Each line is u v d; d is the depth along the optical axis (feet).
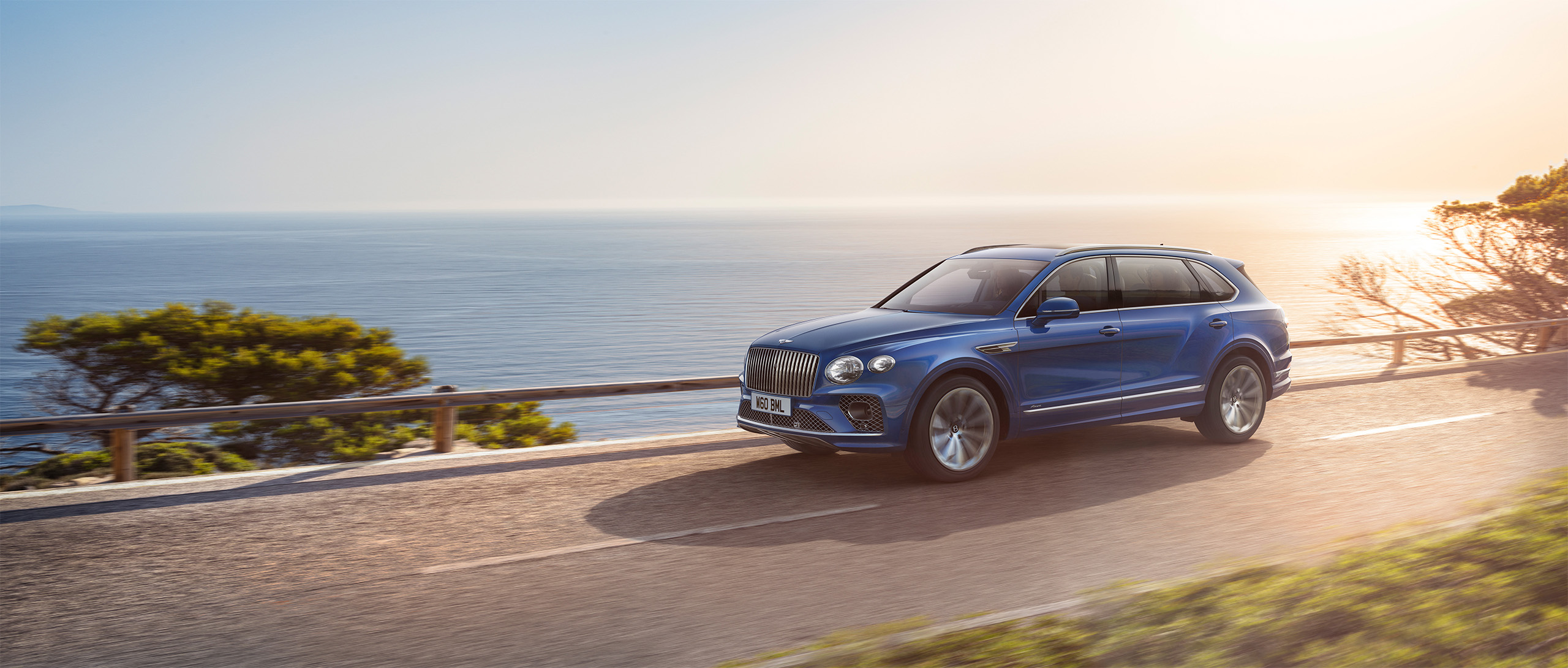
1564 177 103.71
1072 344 24.63
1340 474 24.03
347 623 14.51
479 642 13.64
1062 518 20.07
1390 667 9.68
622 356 471.21
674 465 26.73
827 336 23.52
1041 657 10.46
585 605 15.17
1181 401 26.63
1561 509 14.88
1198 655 10.21
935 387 22.90
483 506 22.18
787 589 15.84
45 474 34.71
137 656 13.25
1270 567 13.38
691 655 12.99
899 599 15.14
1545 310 82.33
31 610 15.24
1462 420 32.71
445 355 470.39
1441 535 14.37
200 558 18.15
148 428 26.53
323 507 22.12
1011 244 28.30
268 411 27.91
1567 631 10.37
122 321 53.01
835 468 25.67
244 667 12.82
